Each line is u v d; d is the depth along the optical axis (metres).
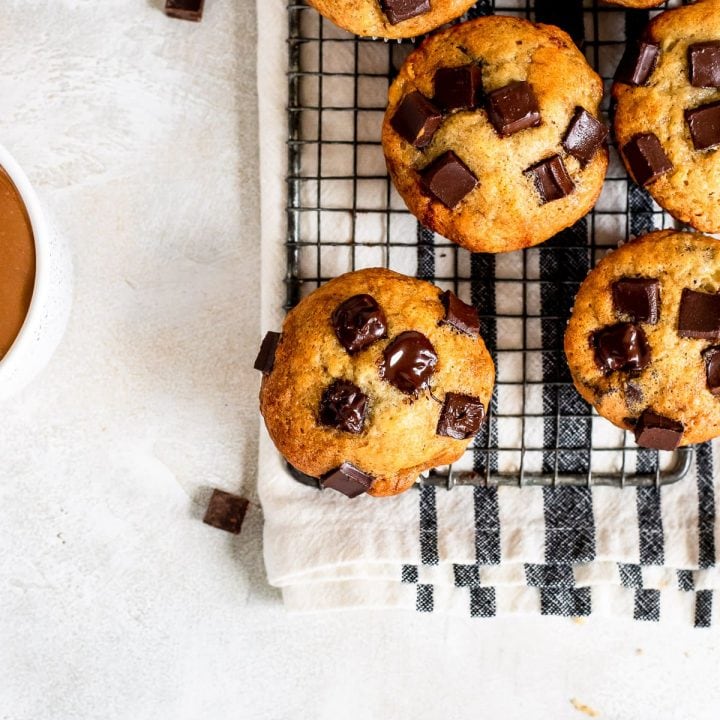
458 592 0.51
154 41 0.52
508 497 0.50
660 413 0.47
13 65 0.51
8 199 0.45
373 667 0.53
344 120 0.50
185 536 0.52
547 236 0.48
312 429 0.46
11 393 0.48
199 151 0.52
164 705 0.52
